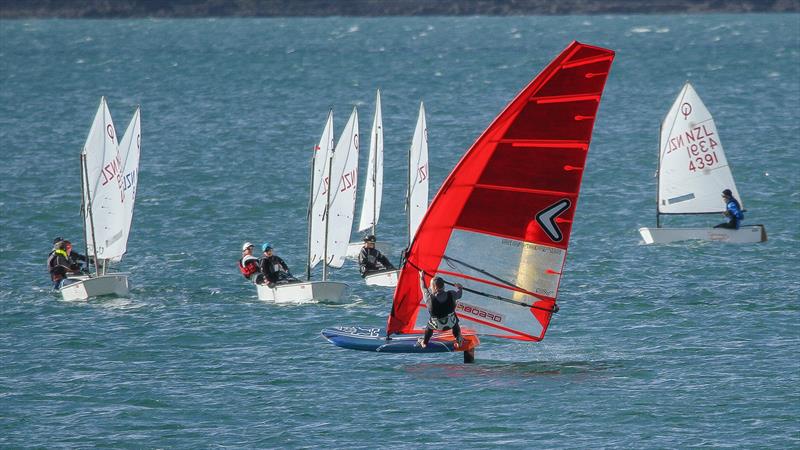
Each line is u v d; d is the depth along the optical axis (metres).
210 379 115.12
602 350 124.44
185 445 97.50
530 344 127.44
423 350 117.25
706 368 117.00
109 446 97.38
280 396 109.75
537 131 109.75
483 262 115.06
